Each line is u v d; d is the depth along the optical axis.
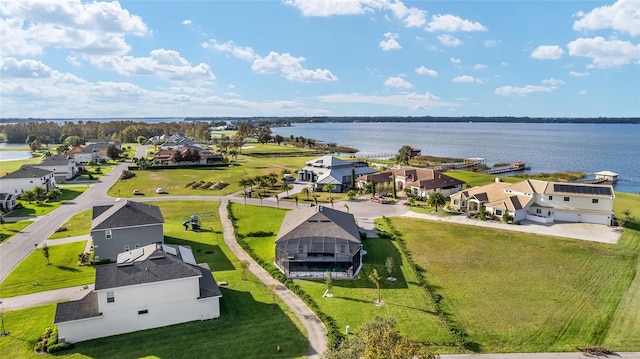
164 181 130.00
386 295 49.59
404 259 61.66
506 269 57.44
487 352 37.50
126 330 41.59
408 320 43.38
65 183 127.00
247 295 49.66
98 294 40.34
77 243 67.81
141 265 43.81
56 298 48.12
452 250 65.50
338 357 30.36
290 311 45.75
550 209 83.62
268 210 92.81
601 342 39.16
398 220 84.38
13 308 45.59
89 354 37.59
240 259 61.88
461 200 92.75
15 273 55.41
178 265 44.19
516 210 81.88
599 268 57.56
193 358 36.75
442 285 52.19
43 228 76.88
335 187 117.56
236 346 38.69
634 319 43.44
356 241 57.41
